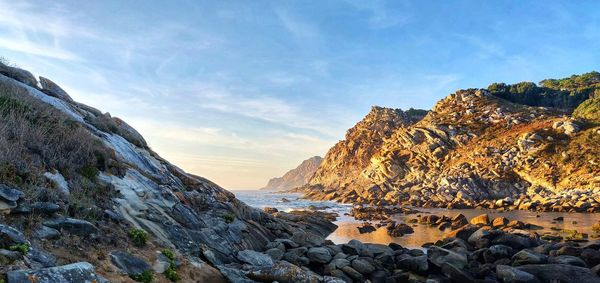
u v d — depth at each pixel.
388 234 38.19
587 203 56.84
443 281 18.89
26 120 16.39
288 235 29.20
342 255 21.69
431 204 76.06
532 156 82.62
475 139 100.31
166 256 13.40
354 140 161.88
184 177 26.73
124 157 21.70
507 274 18.84
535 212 58.31
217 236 19.06
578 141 80.88
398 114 164.12
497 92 137.38
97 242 12.02
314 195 123.69
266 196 151.75
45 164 14.52
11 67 25.09
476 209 67.44
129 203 16.44
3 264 8.58
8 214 10.85
